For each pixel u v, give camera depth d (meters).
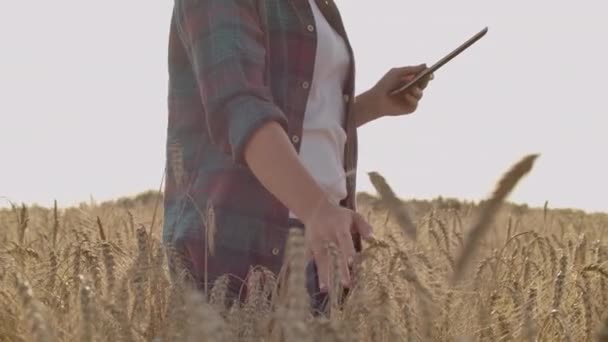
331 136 3.10
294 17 3.01
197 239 2.90
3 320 2.84
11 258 3.66
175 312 2.12
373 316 2.21
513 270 3.80
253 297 2.28
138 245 2.58
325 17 3.18
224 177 2.91
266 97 2.58
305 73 3.01
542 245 4.36
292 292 1.74
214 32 2.65
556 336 3.11
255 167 2.44
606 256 4.43
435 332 2.65
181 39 2.84
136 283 2.49
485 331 2.75
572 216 7.37
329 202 2.34
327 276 2.27
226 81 2.56
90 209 5.73
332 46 3.10
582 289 3.24
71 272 3.10
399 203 1.96
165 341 2.21
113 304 2.23
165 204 3.12
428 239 4.10
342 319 2.20
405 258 2.23
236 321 2.15
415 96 3.82
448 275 2.82
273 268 2.92
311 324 1.91
